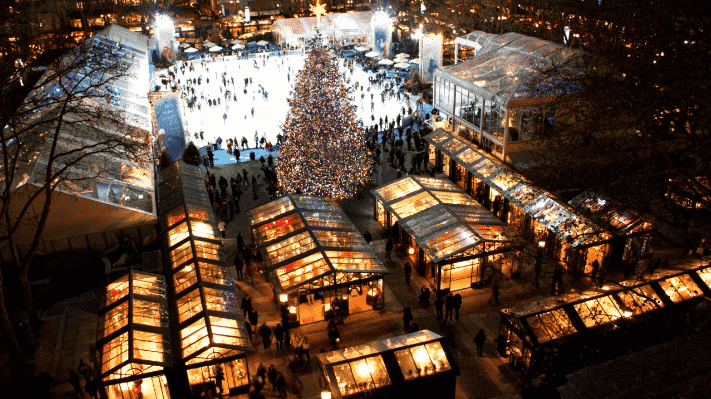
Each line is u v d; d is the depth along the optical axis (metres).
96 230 35.59
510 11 73.12
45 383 25.44
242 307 30.84
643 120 20.50
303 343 27.27
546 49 45.19
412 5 117.56
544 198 36.53
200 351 24.97
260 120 70.25
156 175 45.62
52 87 49.78
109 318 27.66
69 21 103.69
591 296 27.36
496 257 33.62
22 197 32.72
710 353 19.70
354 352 24.44
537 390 24.70
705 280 28.83
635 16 20.77
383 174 51.09
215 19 135.12
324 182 41.47
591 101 23.16
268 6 145.88
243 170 49.38
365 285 33.62
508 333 26.94
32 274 34.16
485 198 43.47
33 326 29.47
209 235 35.72
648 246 33.66
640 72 20.47
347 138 40.97
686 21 18.48
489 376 26.31
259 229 36.78
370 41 112.31
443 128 50.91
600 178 23.42
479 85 43.94
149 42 98.00
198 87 86.19
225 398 25.75
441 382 23.78
